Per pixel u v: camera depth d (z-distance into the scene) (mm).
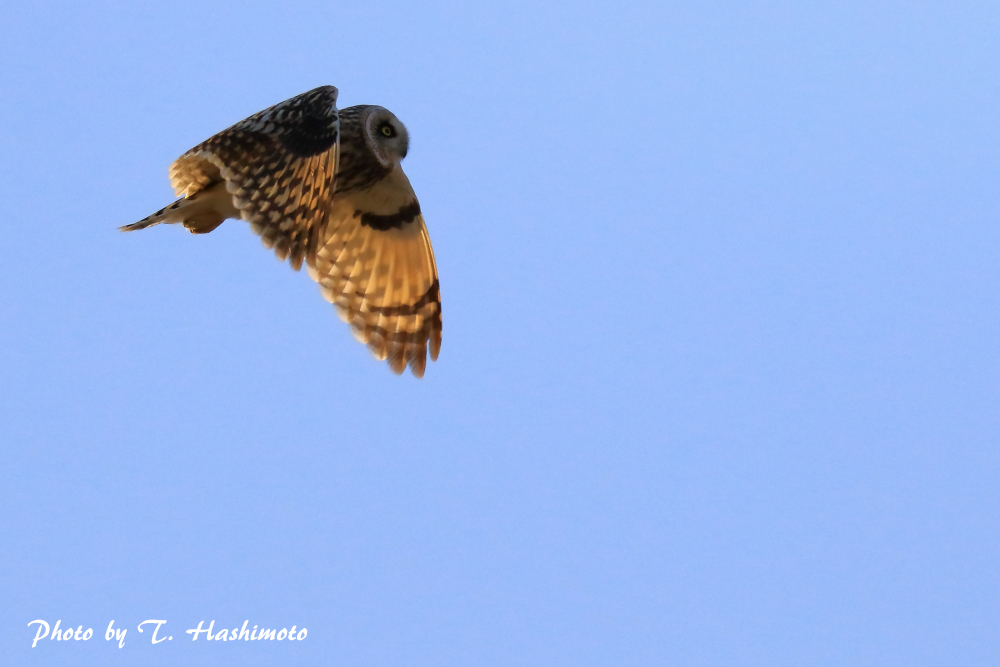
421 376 12750
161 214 11047
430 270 12625
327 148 10594
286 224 10492
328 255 12531
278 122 10492
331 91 10719
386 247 12523
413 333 12750
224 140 10453
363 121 11852
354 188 12086
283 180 10477
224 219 11344
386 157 12000
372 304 12664
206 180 10977
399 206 12352
